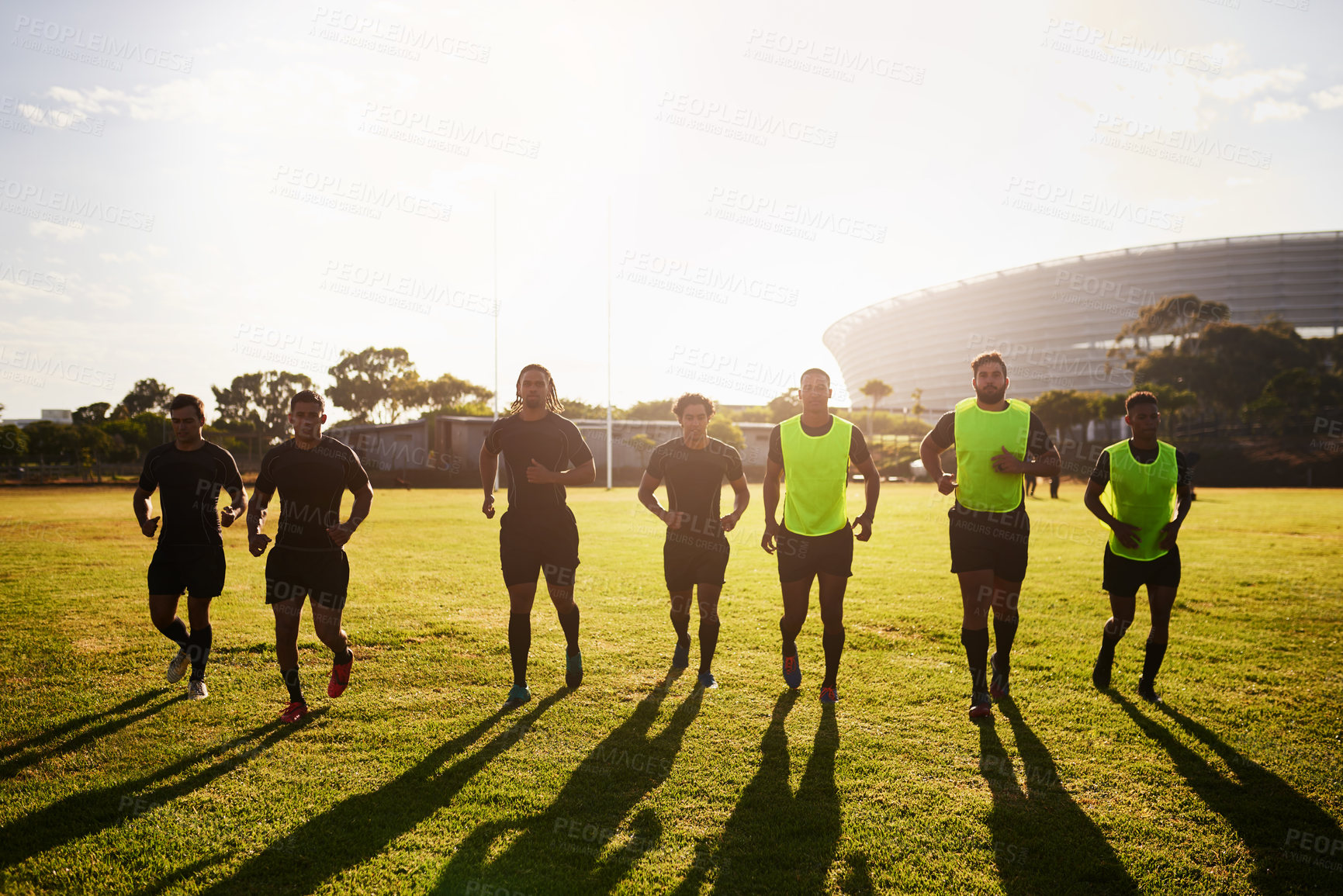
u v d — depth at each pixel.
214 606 6.48
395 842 2.57
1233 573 8.73
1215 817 2.81
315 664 4.75
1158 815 2.83
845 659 4.98
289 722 3.70
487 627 5.79
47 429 41.59
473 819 2.73
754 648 5.28
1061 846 2.59
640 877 2.37
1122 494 4.24
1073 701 4.14
